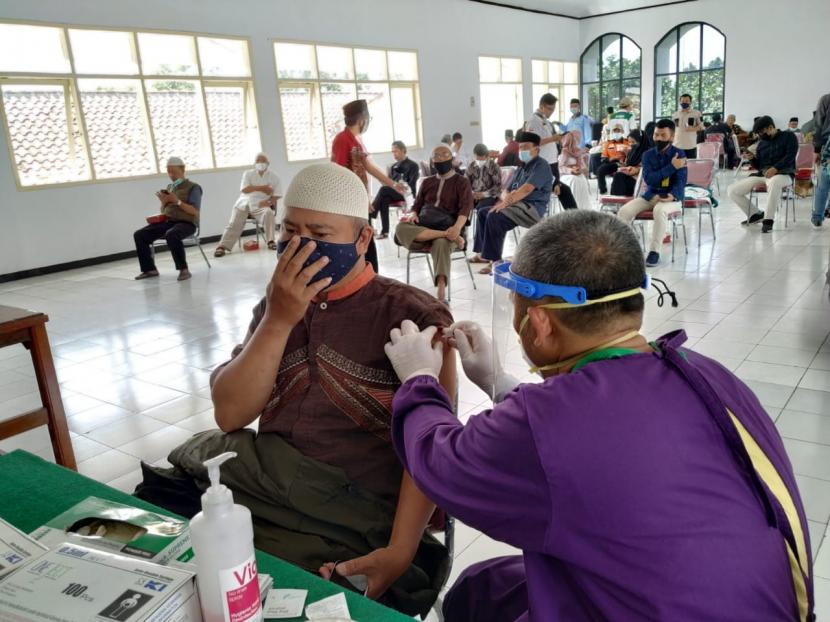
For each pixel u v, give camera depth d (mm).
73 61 7035
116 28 7293
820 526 1916
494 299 977
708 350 3420
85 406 3180
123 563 674
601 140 12078
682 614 635
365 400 1230
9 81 6621
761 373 3074
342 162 4199
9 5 6484
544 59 14148
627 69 14914
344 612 725
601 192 10477
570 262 769
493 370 1093
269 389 1205
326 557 1118
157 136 7855
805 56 12711
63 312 5117
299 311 1153
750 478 689
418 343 1073
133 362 3807
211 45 8242
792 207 8180
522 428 702
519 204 5352
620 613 668
